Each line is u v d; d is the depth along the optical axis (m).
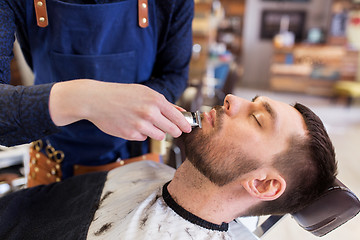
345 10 5.14
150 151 1.15
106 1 0.81
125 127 0.56
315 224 0.76
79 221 0.83
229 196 0.73
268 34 6.23
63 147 1.03
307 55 5.14
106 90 0.56
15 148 1.55
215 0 4.03
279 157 0.69
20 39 0.90
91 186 0.95
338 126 3.88
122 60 0.89
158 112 0.56
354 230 1.88
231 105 0.74
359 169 2.69
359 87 4.68
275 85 5.48
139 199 0.83
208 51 3.74
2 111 0.56
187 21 0.94
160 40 0.96
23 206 0.91
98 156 1.05
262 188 0.71
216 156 0.70
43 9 0.80
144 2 0.84
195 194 0.74
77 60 0.86
